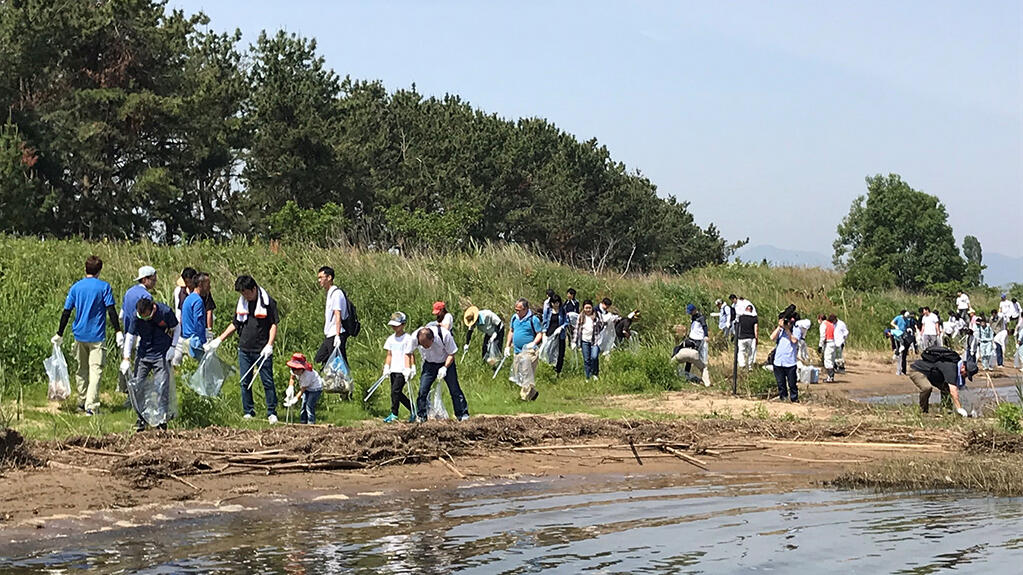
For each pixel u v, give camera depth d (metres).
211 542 8.62
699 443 14.09
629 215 75.00
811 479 12.30
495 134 72.19
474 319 20.42
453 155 65.69
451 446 12.99
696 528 9.39
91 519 9.25
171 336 12.46
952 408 18.30
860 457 13.79
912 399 22.44
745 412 17.03
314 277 24.38
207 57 58.00
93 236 42.28
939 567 8.04
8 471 10.12
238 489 10.60
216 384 13.30
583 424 14.47
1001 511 10.23
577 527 9.41
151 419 12.31
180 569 7.68
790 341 19.83
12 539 8.52
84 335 13.52
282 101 53.34
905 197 85.00
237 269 24.23
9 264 21.16
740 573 7.79
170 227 48.47
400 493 11.02
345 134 58.00
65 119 42.66
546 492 11.29
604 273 34.50
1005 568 8.02
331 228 43.44
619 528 9.38
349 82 73.25
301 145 52.94
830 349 27.83
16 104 43.59
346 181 54.97
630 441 13.91
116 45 44.62
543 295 28.75
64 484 9.98
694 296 33.50
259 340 13.80
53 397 14.02
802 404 19.12
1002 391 25.50
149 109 43.06
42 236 38.44
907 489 11.65
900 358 30.19
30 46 42.56
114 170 44.56
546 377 20.84
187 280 14.62
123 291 20.59
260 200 53.16
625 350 24.31
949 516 9.98
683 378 22.75
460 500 10.73
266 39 60.09
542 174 72.62
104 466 10.63
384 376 14.66
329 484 11.15
